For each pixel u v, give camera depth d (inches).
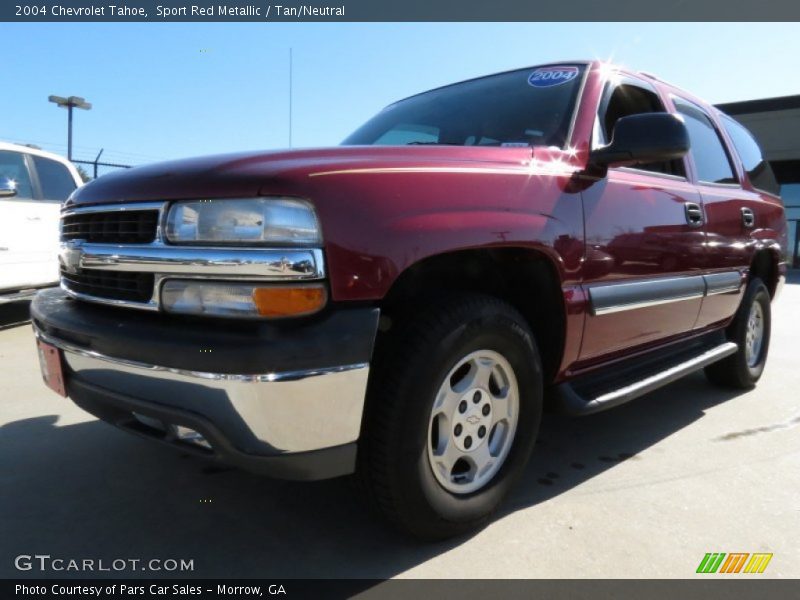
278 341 63.6
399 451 73.5
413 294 81.8
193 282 69.9
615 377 112.5
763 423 137.5
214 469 107.5
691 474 108.8
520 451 91.0
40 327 90.7
